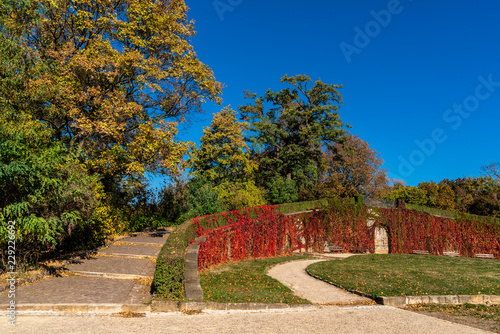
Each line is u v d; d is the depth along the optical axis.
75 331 5.24
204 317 6.43
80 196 9.89
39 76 11.41
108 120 13.88
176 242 8.76
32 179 8.04
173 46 16.61
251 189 22.22
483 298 8.70
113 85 15.45
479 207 37.56
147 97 16.62
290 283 10.34
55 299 6.81
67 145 14.45
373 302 8.34
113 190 16.08
